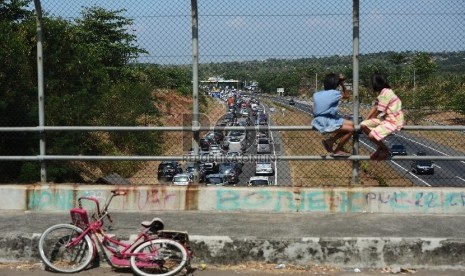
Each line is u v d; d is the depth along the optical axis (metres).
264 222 8.02
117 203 8.78
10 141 13.16
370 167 9.88
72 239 7.25
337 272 7.00
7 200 8.95
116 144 12.41
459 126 8.23
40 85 8.80
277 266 7.14
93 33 41.38
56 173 12.65
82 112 16.73
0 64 17.72
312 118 8.91
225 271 7.07
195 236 7.25
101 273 6.99
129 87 17.94
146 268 6.91
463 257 7.00
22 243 7.43
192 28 8.56
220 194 8.68
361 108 8.95
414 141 11.24
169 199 8.75
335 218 8.20
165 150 11.66
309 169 9.88
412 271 6.98
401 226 7.72
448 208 8.40
